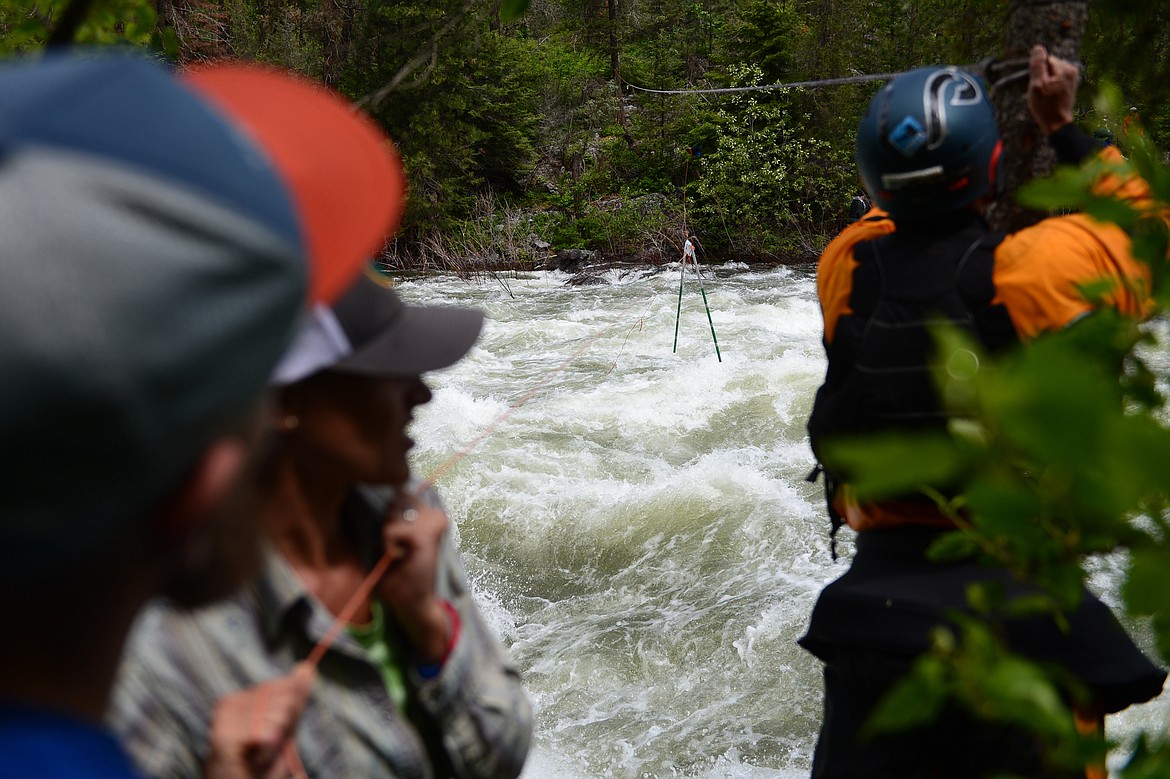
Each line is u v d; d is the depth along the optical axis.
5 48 2.53
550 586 7.30
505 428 9.95
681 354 13.70
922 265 2.01
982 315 1.94
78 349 0.47
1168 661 0.73
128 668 1.29
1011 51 2.12
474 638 1.67
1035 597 1.04
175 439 0.52
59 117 0.51
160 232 0.50
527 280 25.66
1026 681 0.84
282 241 0.56
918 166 1.98
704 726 5.55
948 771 1.99
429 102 28.41
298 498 1.49
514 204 32.78
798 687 5.80
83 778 0.56
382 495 1.61
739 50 31.30
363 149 1.04
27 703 0.57
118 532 0.54
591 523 7.86
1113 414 0.50
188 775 1.31
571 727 5.63
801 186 28.31
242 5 20.05
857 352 2.04
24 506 0.49
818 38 29.72
